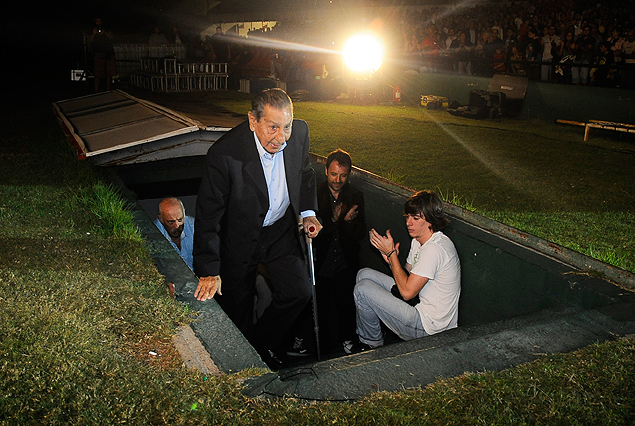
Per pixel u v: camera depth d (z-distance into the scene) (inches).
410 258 143.8
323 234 177.5
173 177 208.8
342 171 166.7
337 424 65.4
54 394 68.1
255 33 819.4
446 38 637.9
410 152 378.0
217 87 719.7
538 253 119.0
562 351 82.8
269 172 117.0
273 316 136.5
